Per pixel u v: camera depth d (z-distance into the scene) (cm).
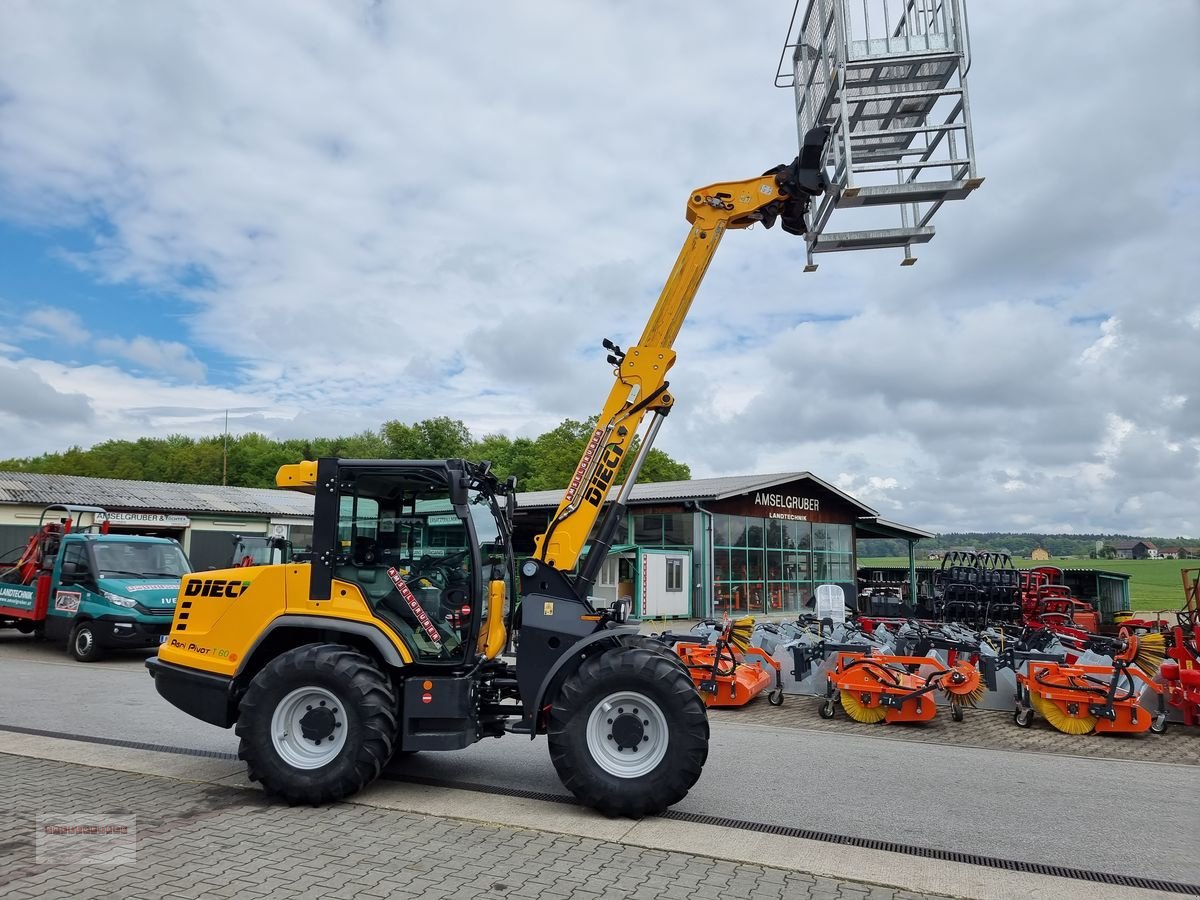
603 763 551
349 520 618
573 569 621
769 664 1128
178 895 415
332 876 443
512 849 490
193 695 620
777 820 562
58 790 598
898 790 650
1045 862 492
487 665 639
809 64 769
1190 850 516
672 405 645
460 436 7875
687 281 648
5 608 1518
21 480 2895
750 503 2756
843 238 694
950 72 662
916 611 1969
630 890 432
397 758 712
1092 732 906
